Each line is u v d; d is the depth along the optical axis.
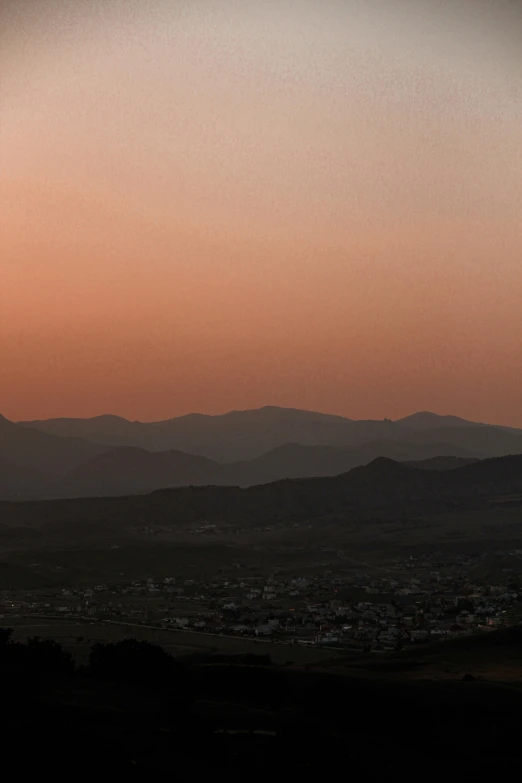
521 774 56.72
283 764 51.88
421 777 54.38
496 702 72.19
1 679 64.25
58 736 50.66
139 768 48.41
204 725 57.22
